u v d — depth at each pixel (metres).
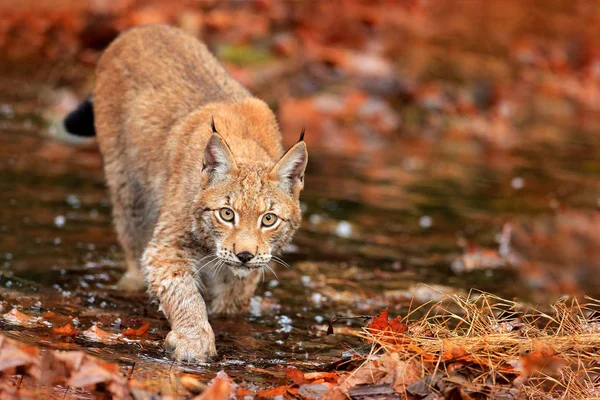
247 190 8.76
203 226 8.90
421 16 27.92
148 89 10.61
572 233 13.64
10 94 18.06
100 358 7.72
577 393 7.32
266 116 10.09
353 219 13.82
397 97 20.78
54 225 12.05
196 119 9.86
